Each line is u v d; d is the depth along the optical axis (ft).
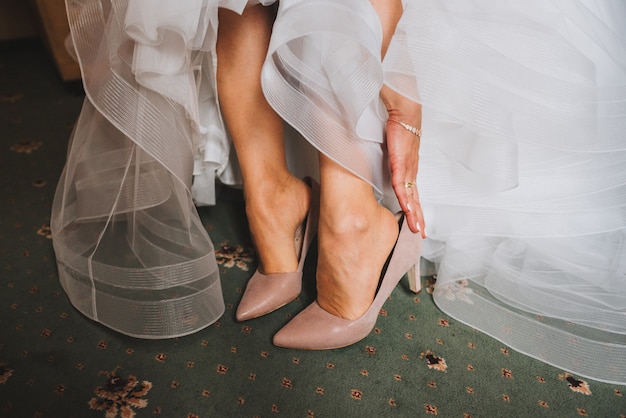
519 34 2.63
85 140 2.91
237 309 2.91
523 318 2.95
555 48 2.66
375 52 2.25
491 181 2.81
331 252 2.70
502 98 2.62
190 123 2.74
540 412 2.53
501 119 2.57
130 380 2.62
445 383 2.65
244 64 2.65
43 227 3.56
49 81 5.30
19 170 4.06
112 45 2.42
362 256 2.69
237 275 3.23
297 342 2.73
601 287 2.99
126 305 2.84
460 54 2.50
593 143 2.77
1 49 5.94
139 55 2.39
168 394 2.56
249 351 2.77
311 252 3.38
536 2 2.72
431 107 2.56
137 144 2.55
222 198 3.83
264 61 2.56
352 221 2.68
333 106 2.49
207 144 3.18
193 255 2.96
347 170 2.65
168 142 2.58
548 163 2.96
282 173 2.97
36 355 2.73
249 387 2.60
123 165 2.88
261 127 2.82
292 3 2.23
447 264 3.08
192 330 2.82
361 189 2.69
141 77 2.42
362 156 2.60
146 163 2.80
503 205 3.00
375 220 2.75
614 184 2.91
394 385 2.63
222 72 2.69
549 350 2.80
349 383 2.63
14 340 2.80
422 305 3.09
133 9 2.27
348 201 2.67
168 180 2.87
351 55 2.36
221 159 3.26
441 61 2.50
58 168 4.10
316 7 2.21
